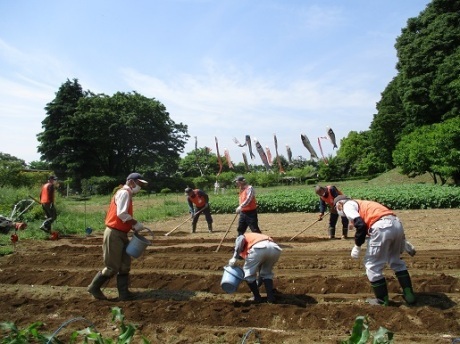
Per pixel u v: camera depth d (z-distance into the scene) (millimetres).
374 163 55062
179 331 5902
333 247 11023
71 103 58688
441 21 37625
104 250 7281
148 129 57906
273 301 6828
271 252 6699
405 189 24062
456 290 7066
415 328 5660
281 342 5418
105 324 6230
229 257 10320
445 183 31812
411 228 14227
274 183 52906
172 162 61562
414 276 7816
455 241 11336
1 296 7477
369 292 7238
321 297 7070
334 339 5418
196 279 8180
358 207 6680
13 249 11922
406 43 41031
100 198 43750
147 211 23547
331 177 57500
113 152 58656
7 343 4031
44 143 57094
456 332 5535
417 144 30828
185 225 18422
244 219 10852
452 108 35250
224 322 6176
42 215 17719
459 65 34344
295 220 18375
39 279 8641
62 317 6566
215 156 68938
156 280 8258
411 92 37188
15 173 32656
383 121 46906
